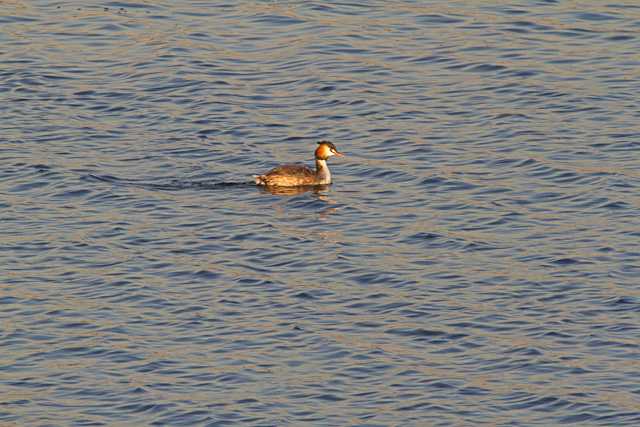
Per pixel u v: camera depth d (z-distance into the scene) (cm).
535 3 5338
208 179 4003
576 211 3716
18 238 3575
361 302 3209
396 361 2938
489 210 3738
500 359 2941
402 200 3838
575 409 2747
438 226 3644
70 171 4012
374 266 3400
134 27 5184
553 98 4525
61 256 3466
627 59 4825
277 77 4753
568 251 3459
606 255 3428
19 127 4356
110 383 2866
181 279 3338
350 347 2997
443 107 4497
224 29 5169
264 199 3859
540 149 4147
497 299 3209
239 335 3053
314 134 4331
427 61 4862
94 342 3030
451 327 3081
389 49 4966
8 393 2834
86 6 5388
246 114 4472
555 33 5062
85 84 4694
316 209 3781
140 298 3234
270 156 4175
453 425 2697
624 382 2839
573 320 3098
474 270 3369
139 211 3759
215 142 4269
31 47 4991
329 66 4828
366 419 2719
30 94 4606
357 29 5150
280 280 3325
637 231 3569
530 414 2734
